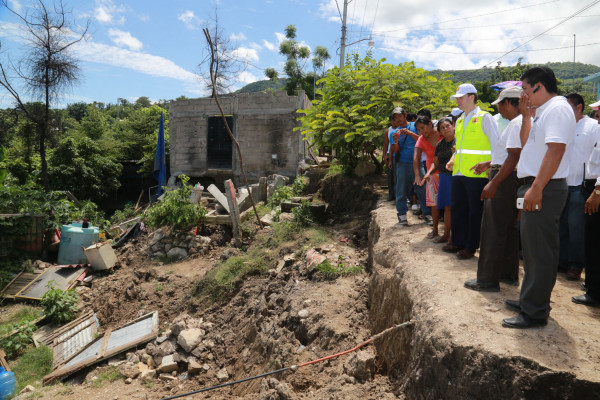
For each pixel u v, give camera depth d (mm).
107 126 40219
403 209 6293
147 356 7203
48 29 14570
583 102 4426
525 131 2982
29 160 22750
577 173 4309
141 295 9586
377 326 4691
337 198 10961
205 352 7027
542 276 2760
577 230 4258
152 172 26844
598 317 3068
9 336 8758
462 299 3406
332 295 5852
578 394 2227
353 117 9484
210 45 10883
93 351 7801
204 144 19719
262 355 5875
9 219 12594
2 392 6812
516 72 23281
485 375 2502
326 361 4641
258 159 18906
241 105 18984
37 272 11836
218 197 13070
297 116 18422
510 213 3490
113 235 14664
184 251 11562
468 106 4434
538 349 2531
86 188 23719
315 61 36500
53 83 14953
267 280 7953
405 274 4250
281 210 11484
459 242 4695
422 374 3033
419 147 5676
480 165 4020
